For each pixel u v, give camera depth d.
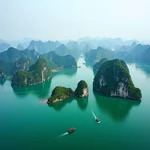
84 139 95.25
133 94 153.00
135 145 90.62
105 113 128.75
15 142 92.81
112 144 91.12
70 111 132.50
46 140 94.31
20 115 124.94
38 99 157.50
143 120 117.00
